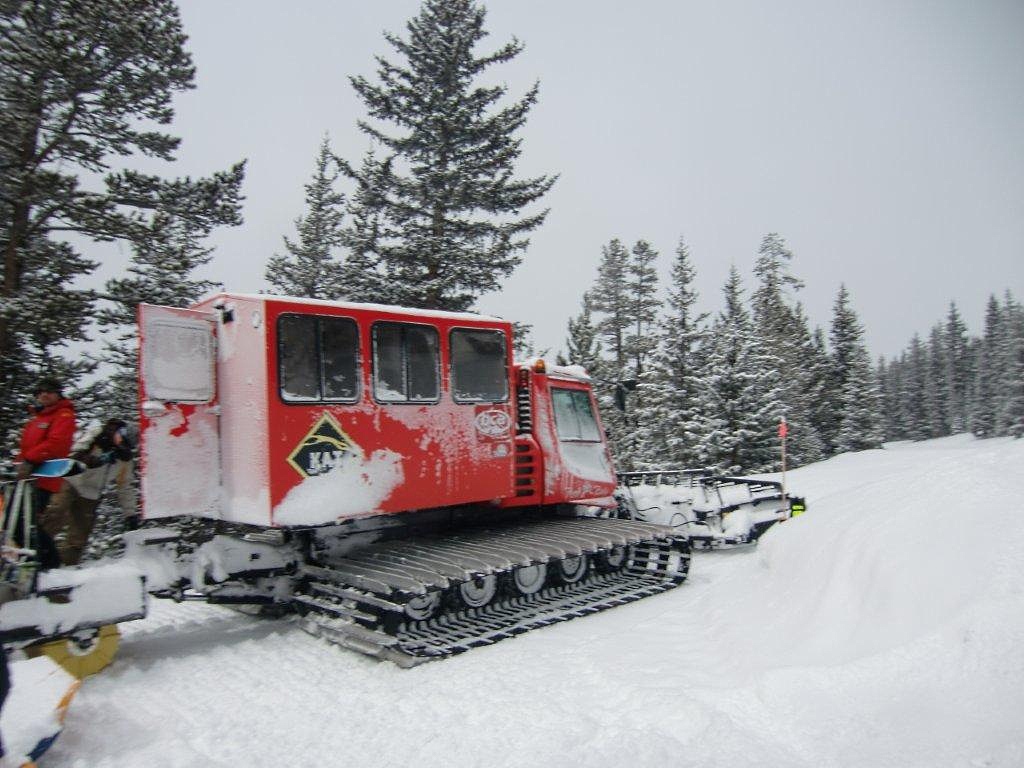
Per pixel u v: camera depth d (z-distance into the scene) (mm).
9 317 10445
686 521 11031
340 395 6371
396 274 18422
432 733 4359
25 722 3639
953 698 3578
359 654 6004
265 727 4516
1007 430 63656
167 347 6145
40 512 5664
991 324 73750
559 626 6816
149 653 6062
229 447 6285
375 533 7215
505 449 7691
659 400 26266
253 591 6520
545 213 19359
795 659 4648
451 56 18406
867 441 47594
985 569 4219
